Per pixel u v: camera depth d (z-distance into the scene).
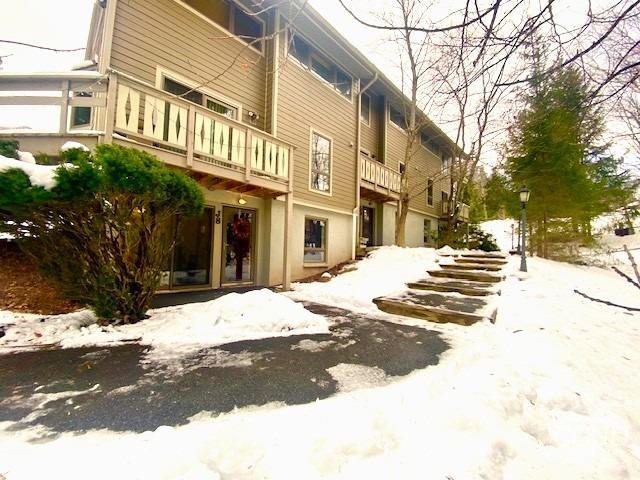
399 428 1.89
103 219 3.73
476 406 2.07
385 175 13.05
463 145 9.47
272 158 7.11
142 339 3.67
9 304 4.25
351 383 2.64
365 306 5.85
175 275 6.73
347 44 9.58
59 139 4.55
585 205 11.02
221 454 1.62
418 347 3.64
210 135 5.83
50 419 2.03
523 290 6.24
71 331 3.76
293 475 1.49
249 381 2.65
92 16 7.43
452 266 8.66
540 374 2.81
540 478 1.60
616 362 3.29
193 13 6.95
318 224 9.95
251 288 7.50
